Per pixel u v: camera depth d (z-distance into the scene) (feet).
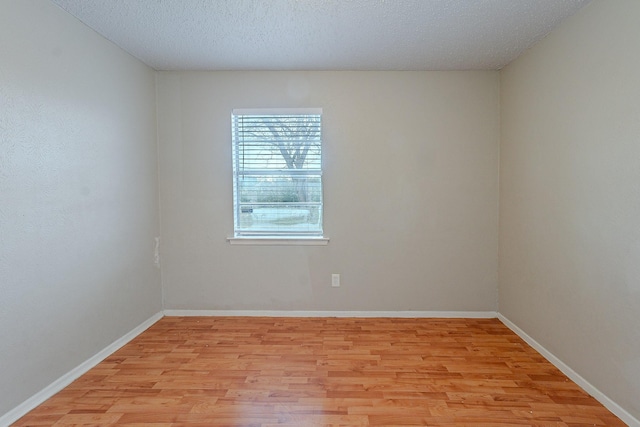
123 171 9.63
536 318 9.14
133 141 10.09
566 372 7.89
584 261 7.32
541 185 8.86
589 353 7.19
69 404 6.85
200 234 11.56
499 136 11.12
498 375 7.91
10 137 6.25
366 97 11.18
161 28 8.26
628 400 6.25
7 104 6.19
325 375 7.91
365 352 9.03
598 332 6.94
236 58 10.16
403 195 11.32
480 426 6.23
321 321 11.19
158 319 11.36
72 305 7.76
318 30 8.33
